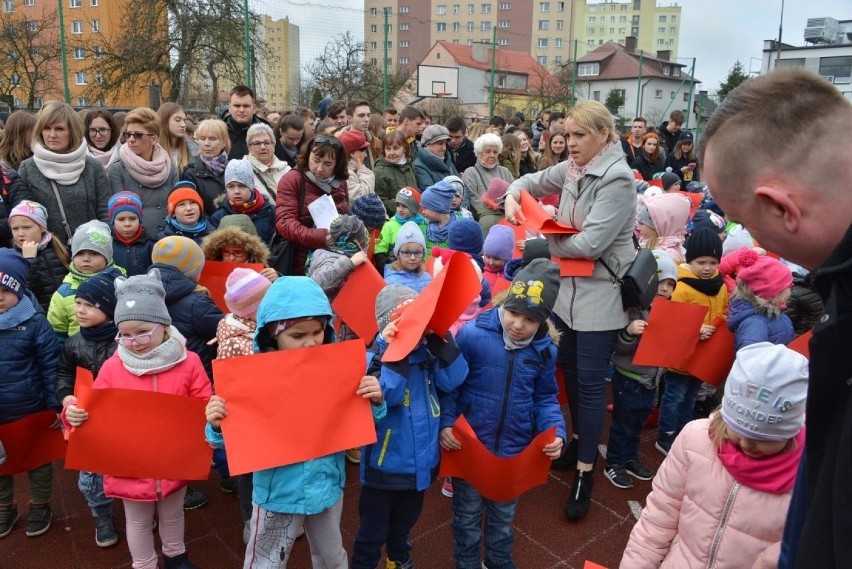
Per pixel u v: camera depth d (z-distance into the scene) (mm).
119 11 24000
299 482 2363
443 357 2646
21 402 3176
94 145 5492
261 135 5238
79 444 2674
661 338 3660
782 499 1920
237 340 3033
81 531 3398
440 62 39031
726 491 2000
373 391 2371
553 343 2949
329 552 2547
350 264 3672
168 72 18000
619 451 3947
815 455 1008
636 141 10047
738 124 1045
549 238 3592
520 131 9508
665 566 2139
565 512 3578
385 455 2621
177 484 2820
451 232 4430
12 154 5055
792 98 1001
